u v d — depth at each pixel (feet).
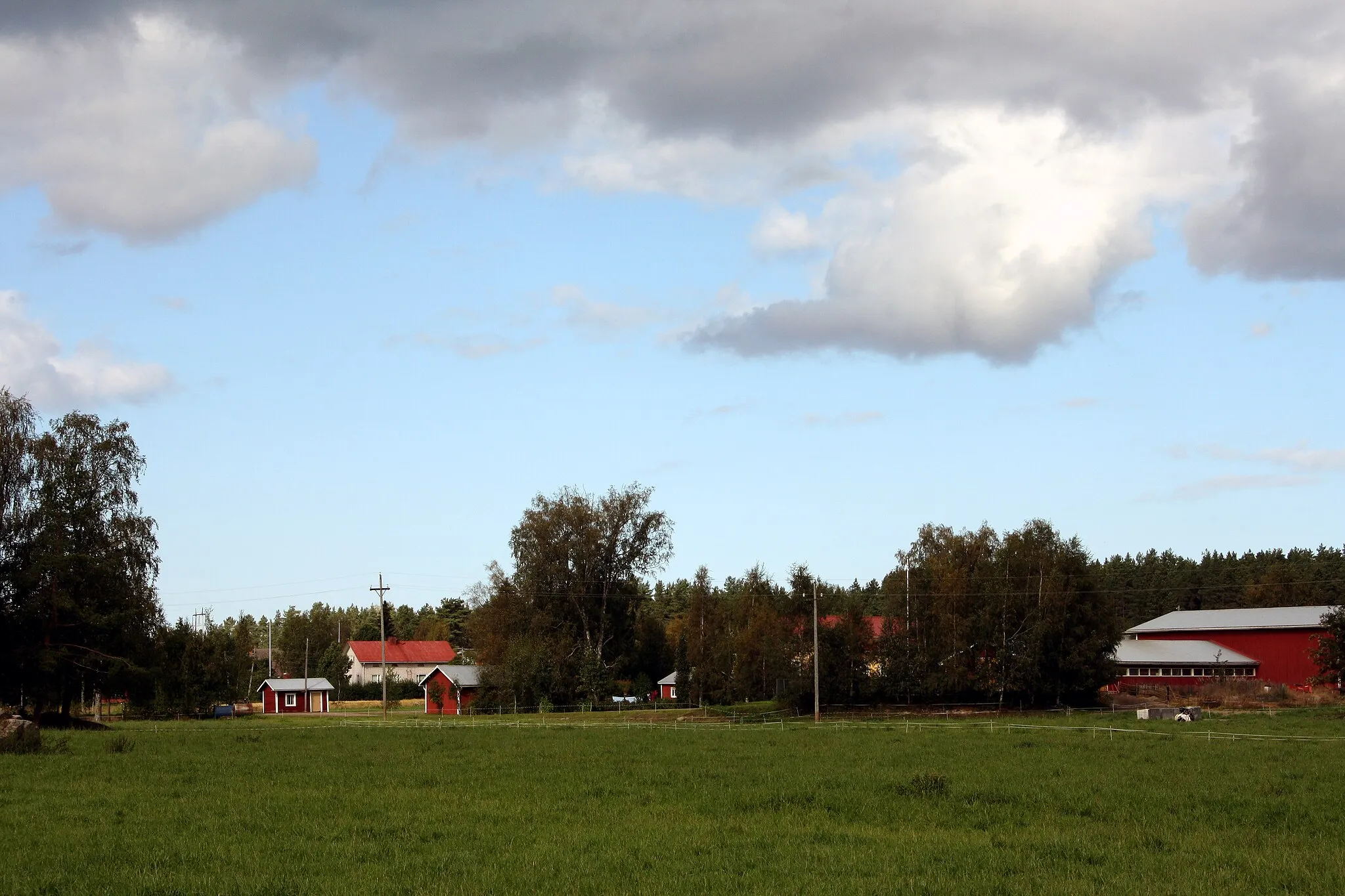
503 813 91.66
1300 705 304.50
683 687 358.02
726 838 79.05
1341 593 531.91
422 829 82.53
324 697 425.28
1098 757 149.48
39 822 85.20
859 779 118.21
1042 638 302.66
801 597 313.73
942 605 313.73
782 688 316.60
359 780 117.29
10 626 233.14
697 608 355.56
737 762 141.08
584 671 346.33
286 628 652.07
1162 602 639.76
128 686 245.45
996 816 91.91
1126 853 74.18
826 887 62.18
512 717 311.68
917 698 316.81
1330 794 106.42
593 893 61.05
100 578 238.07
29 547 238.07
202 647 357.82
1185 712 252.21
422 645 561.43
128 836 79.10
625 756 150.10
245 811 92.12
